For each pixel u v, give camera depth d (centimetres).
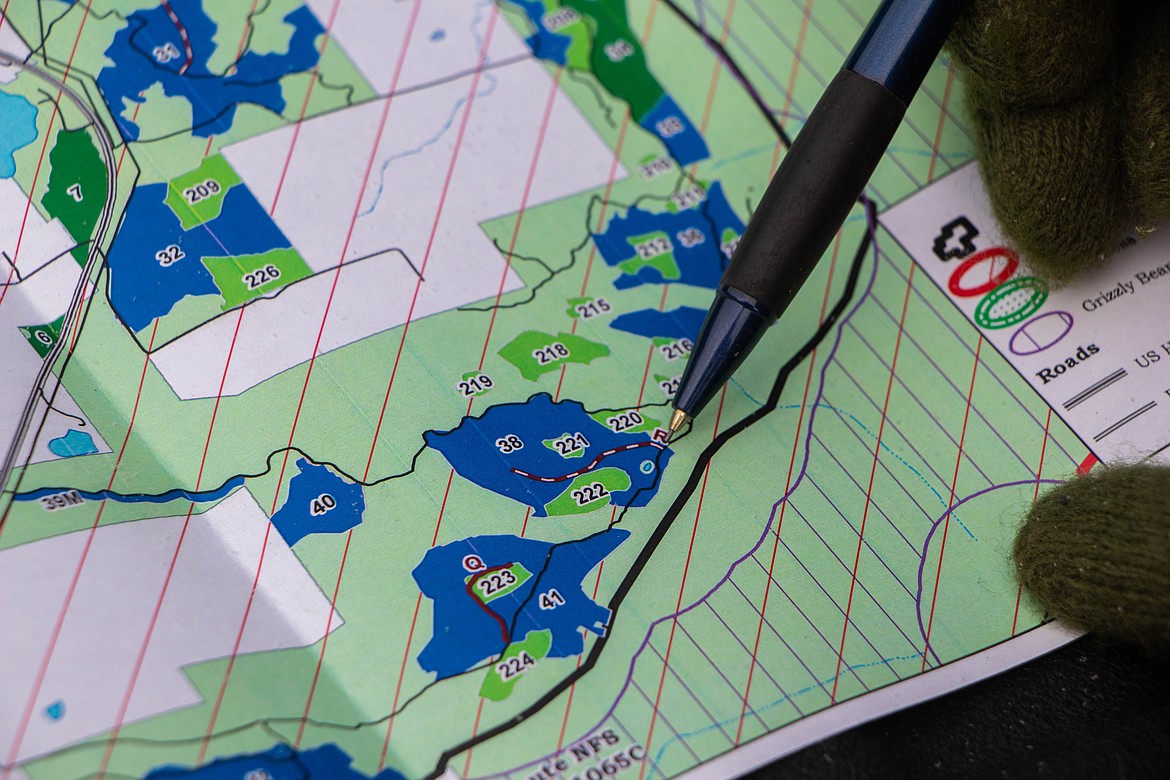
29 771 27
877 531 31
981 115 32
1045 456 32
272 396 31
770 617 30
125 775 28
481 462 31
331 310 32
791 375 32
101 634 29
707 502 31
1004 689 30
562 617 30
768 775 29
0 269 31
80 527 29
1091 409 32
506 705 29
